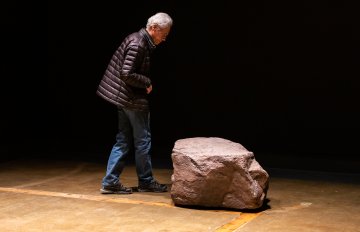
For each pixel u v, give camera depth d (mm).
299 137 7293
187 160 4520
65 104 8344
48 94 8383
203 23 7574
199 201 4516
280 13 7219
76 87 8281
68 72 8289
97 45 8117
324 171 6266
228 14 7453
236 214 4418
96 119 8250
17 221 4230
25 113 8375
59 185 5430
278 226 4105
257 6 7312
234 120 7582
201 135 7742
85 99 8266
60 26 8242
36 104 8422
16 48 8234
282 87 7312
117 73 4941
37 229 4043
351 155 7059
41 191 5168
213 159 4457
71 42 8227
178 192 4562
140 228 4062
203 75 7656
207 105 7684
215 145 4777
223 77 7570
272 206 4684
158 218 4305
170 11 7703
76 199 4867
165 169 6340
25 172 6062
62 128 8375
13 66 8242
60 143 7965
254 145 7508
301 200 4887
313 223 4188
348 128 7051
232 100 7562
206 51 7609
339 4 6938
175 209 4551
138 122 5000
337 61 7020
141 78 4863
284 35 7230
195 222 4203
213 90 7633
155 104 7906
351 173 6133
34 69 8359
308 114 7223
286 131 7352
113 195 5016
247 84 7469
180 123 7832
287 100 7305
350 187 5410
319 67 7109
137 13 7871
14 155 7066
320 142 7199
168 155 7277
